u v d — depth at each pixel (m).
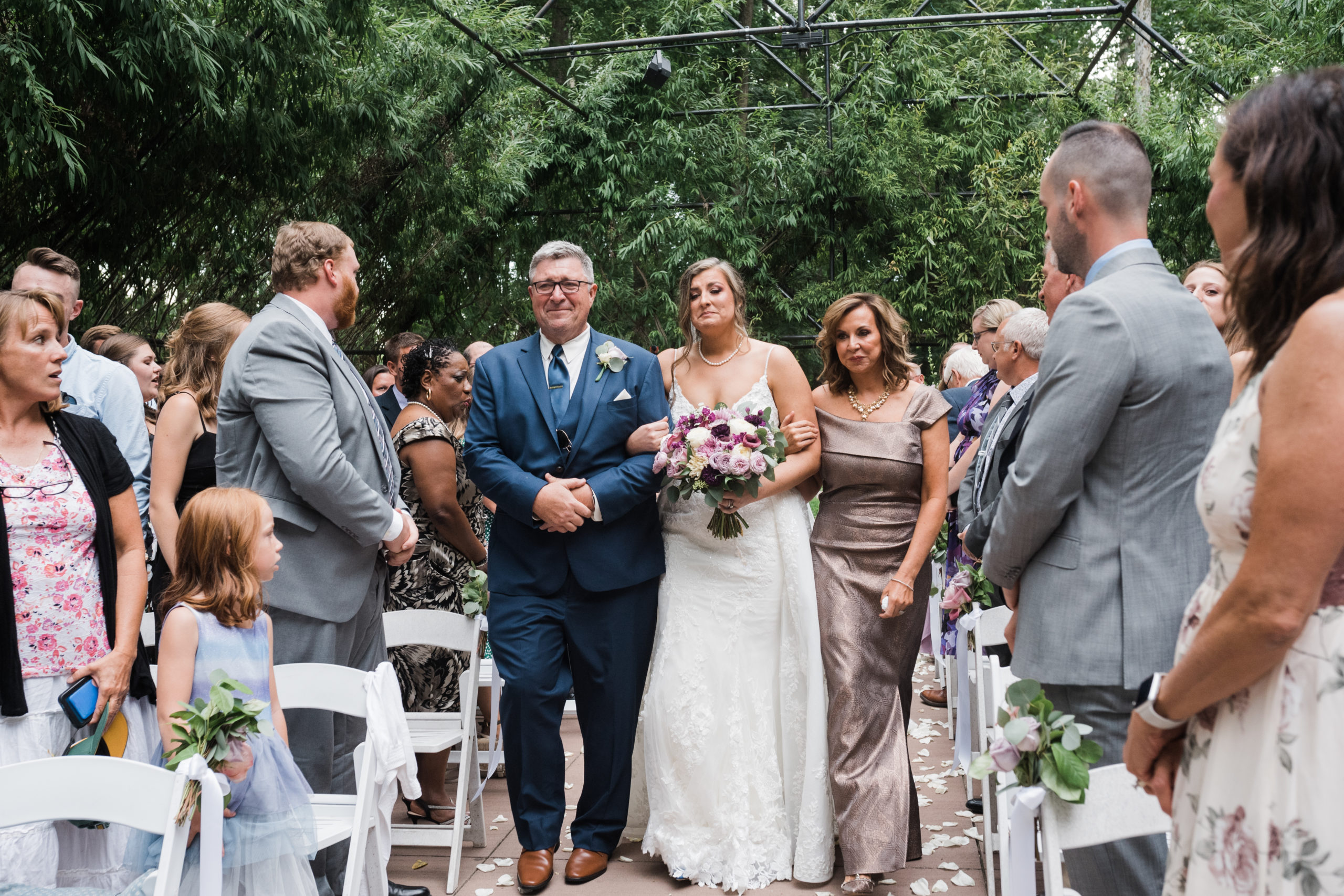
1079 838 1.58
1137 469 1.87
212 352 3.21
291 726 2.73
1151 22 11.83
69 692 2.30
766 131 11.05
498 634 3.24
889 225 11.05
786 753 3.22
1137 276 1.91
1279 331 1.17
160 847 2.23
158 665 2.30
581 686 3.28
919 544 3.15
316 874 2.66
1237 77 8.98
